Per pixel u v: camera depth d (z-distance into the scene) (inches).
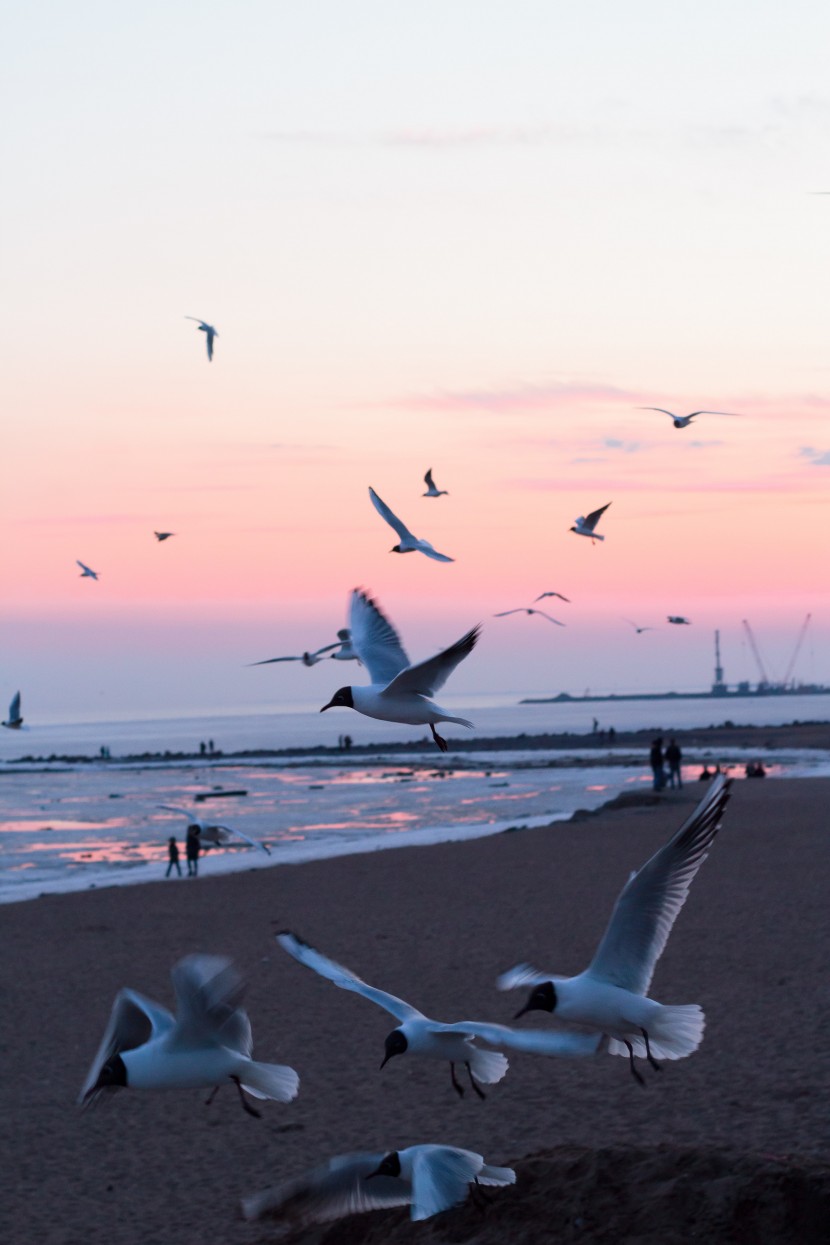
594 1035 273.9
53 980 783.1
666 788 2155.5
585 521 660.7
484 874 1189.1
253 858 1601.9
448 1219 319.0
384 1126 479.8
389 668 343.6
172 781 3636.8
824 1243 285.3
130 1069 272.2
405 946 835.4
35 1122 511.5
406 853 1403.8
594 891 1040.8
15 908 1097.4
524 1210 313.0
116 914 1042.7
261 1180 435.5
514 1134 453.4
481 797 2554.1
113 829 2114.9
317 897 1094.4
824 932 779.4
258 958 823.7
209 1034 278.4
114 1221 408.2
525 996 673.0
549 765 3614.7
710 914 869.8
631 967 276.8
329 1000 693.3
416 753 4845.0
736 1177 302.5
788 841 1298.0
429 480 620.4
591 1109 472.1
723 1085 480.4
